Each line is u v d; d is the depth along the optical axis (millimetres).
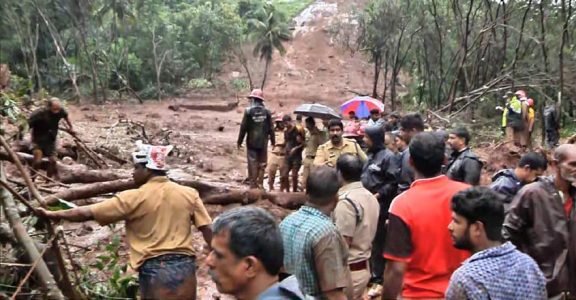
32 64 48562
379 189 7133
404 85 51312
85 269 5637
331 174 4148
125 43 53125
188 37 57594
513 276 2883
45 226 5441
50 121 8734
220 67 63125
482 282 2861
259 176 12602
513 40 32188
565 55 28969
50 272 4801
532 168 5672
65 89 49469
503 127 20609
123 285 5570
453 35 35906
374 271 7371
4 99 7578
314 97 55969
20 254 4996
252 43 61281
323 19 75625
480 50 30734
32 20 48719
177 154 18156
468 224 3057
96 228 8547
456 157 6883
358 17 47969
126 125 22578
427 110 23609
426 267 3926
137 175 5004
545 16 31469
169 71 55625
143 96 52594
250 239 2383
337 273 3996
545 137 21219
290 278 2443
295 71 64312
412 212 3930
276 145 12789
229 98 52406
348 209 4930
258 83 61219
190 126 32469
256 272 2408
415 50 39844
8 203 4523
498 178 6164
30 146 9141
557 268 4336
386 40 40656
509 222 4496
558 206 4402
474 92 24828
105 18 56281
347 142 8508
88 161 11953
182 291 4867
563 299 4418
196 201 5051
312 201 4137
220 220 2461
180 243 4895
